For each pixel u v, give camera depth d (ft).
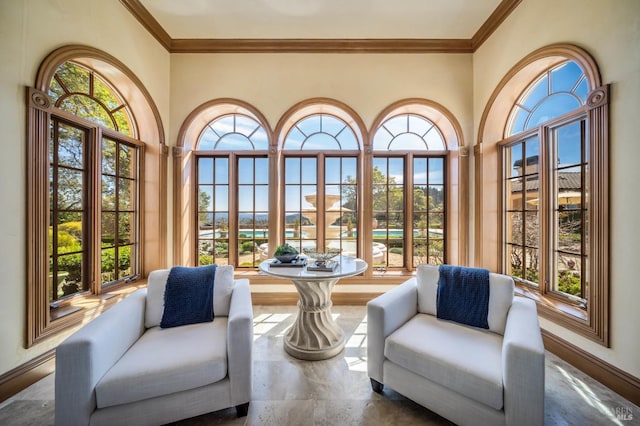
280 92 10.36
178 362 4.50
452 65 10.31
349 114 10.33
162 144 9.88
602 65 5.74
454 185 10.73
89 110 7.97
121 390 4.13
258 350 7.18
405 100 10.25
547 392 5.47
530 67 7.77
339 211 11.14
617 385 5.41
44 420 4.85
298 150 11.05
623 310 5.37
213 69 10.36
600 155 5.73
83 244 7.81
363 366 6.44
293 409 5.08
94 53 7.20
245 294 6.16
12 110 5.53
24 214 5.76
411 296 6.36
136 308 5.52
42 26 6.04
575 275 7.02
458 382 4.35
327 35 9.93
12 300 5.55
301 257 8.02
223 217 11.18
